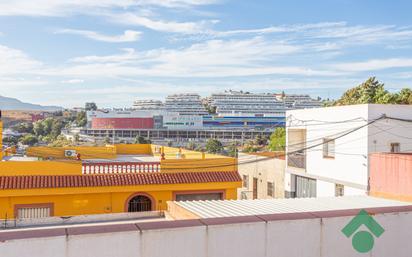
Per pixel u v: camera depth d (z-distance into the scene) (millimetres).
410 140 23719
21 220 18656
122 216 20234
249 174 36094
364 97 43531
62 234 5715
